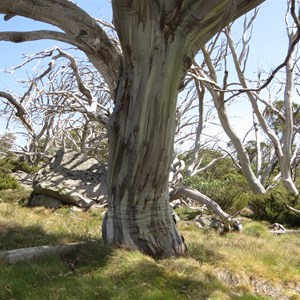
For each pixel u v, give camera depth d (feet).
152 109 19.03
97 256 19.20
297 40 14.74
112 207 20.57
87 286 16.15
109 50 20.74
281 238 34.06
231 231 34.45
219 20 18.80
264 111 73.77
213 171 90.48
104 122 24.75
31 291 15.88
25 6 19.29
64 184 45.62
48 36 20.88
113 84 21.16
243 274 19.11
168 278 17.26
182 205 48.85
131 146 19.49
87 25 20.33
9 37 20.49
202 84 50.16
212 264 20.11
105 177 47.98
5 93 22.95
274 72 15.74
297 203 47.11
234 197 43.86
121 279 17.02
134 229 20.04
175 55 18.76
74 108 42.39
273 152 79.05
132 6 17.93
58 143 89.20
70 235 25.96
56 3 19.80
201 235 31.71
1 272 17.69
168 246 20.48
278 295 17.84
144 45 18.54
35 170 73.92
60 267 18.52
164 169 20.07
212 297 16.20
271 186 67.31
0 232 25.86
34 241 24.26
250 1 18.67
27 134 80.38
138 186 19.86
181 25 18.52
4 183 58.34
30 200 45.37
